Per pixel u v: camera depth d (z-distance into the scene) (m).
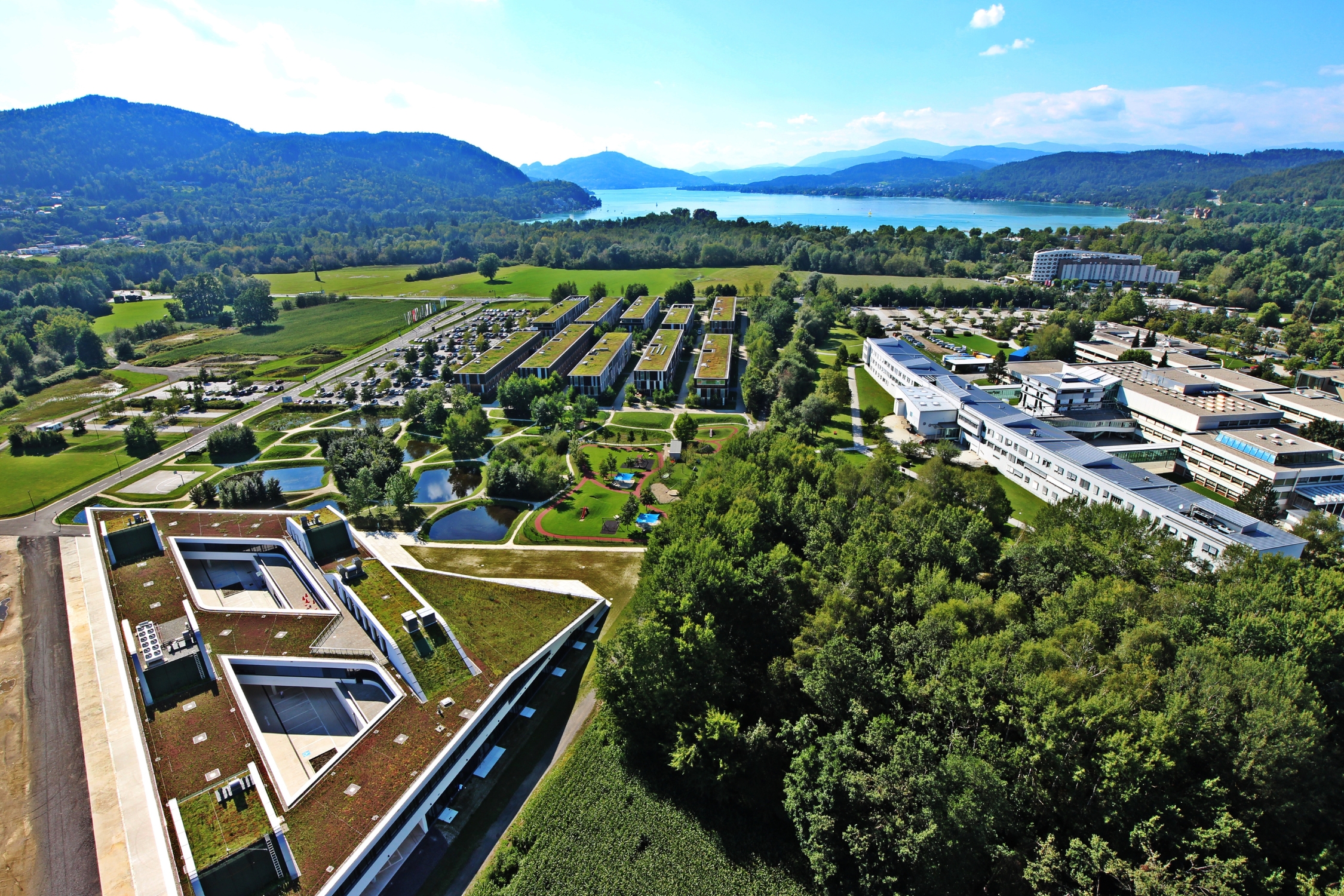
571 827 79.25
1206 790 67.56
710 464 156.12
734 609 98.00
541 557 137.62
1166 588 94.44
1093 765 68.94
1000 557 108.38
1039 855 66.88
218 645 97.94
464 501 164.00
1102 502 145.75
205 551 127.69
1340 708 80.31
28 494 167.00
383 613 102.31
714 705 87.25
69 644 110.12
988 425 182.88
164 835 66.56
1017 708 74.88
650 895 72.19
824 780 73.19
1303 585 98.12
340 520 122.88
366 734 81.12
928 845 66.12
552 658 104.75
